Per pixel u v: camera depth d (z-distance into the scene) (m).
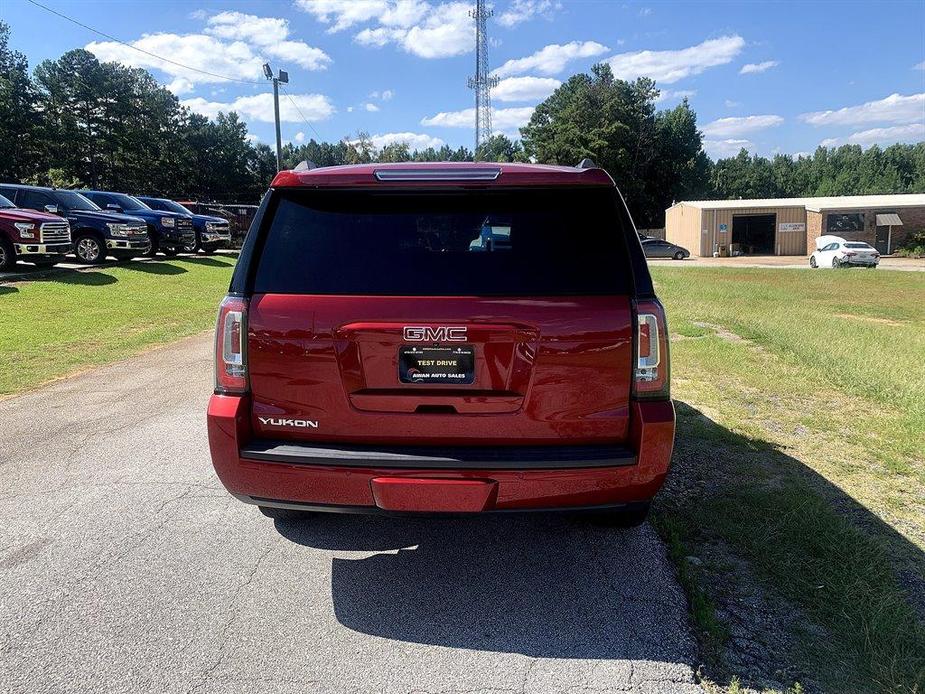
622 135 65.81
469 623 2.64
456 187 2.62
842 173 107.00
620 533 3.39
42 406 5.82
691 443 4.66
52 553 3.19
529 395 2.54
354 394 2.57
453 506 2.54
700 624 2.60
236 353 2.63
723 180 107.00
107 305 11.84
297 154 112.31
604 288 2.56
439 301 2.52
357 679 2.31
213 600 2.80
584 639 2.53
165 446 4.75
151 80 72.06
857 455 4.44
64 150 58.78
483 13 68.31
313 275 2.61
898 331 10.09
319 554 3.22
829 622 2.59
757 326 9.90
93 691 2.24
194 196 80.44
